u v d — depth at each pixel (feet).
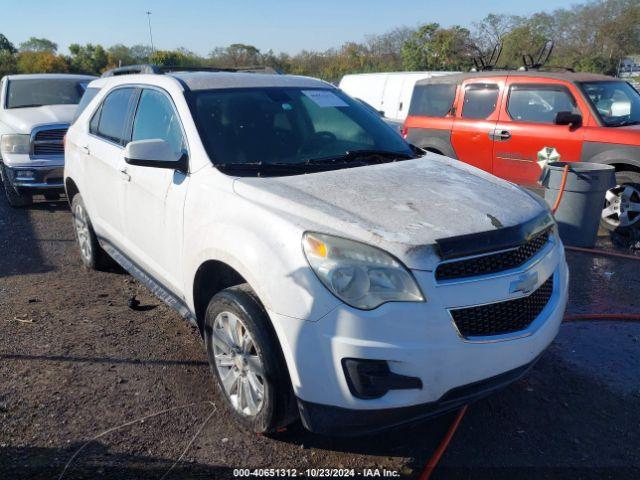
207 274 12.05
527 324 10.12
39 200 32.24
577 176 21.09
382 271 9.01
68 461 10.14
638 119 25.25
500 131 26.61
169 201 12.92
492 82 27.30
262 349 9.84
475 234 9.48
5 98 33.35
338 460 10.28
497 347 9.43
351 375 8.95
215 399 12.05
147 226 14.11
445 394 9.20
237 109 13.79
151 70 19.85
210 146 12.66
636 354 14.01
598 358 13.84
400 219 9.82
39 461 10.13
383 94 43.88
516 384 12.71
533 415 11.64
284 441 10.76
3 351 14.05
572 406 11.93
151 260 14.29
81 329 15.31
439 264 9.09
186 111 13.38
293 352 9.30
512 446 10.69
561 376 13.06
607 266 20.21
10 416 11.43
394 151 14.35
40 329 15.28
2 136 29.12
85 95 19.95
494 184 12.21
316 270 9.22
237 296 10.35
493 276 9.48
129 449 10.49
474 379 9.34
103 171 16.49
